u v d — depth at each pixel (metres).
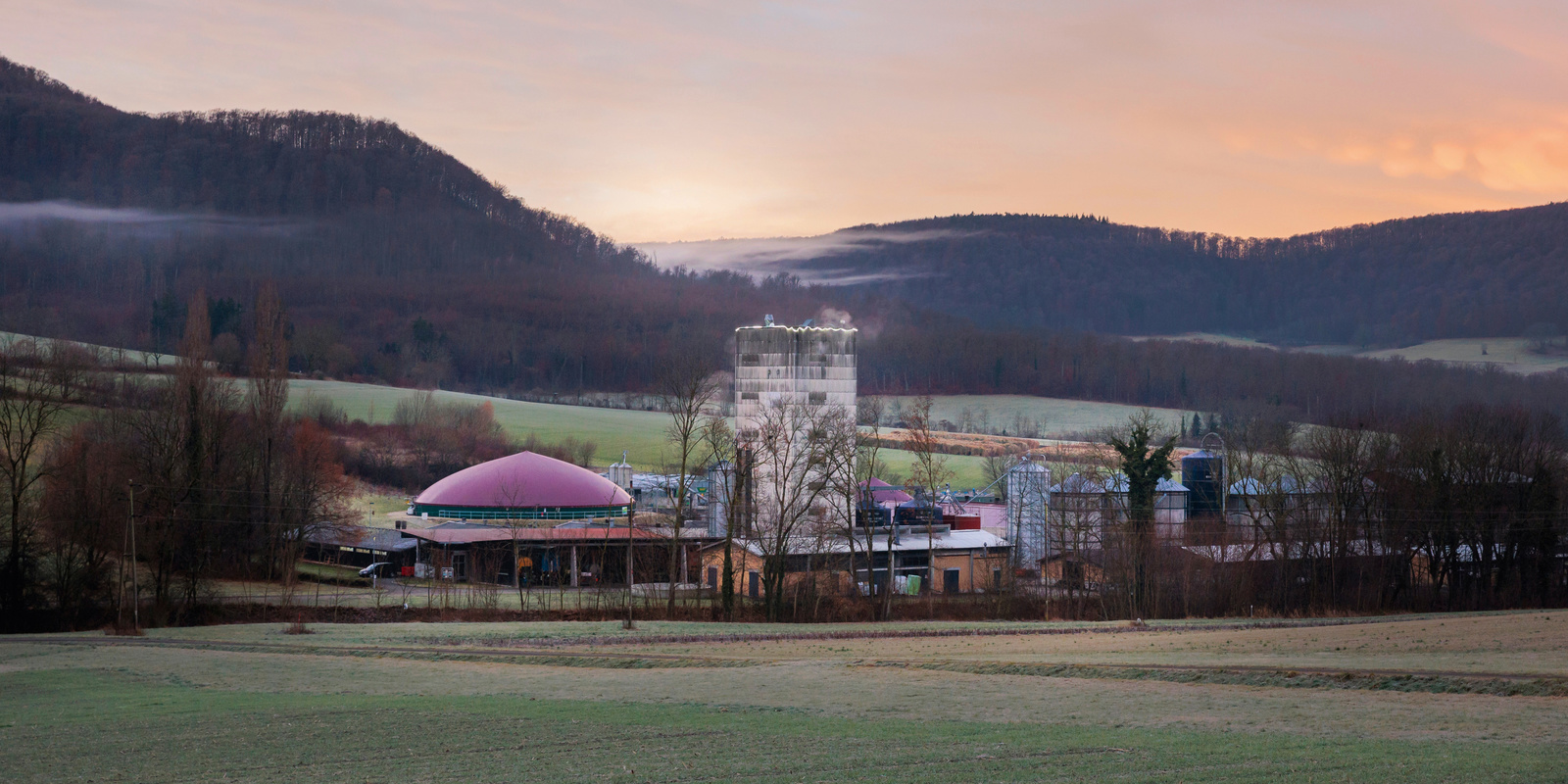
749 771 30.66
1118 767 29.67
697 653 63.34
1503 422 129.38
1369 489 120.44
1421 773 27.53
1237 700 41.50
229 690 50.28
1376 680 44.34
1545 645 56.91
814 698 44.88
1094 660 56.03
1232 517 136.88
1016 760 31.16
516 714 41.22
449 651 64.81
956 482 199.88
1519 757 29.17
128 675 55.50
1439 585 114.56
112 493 97.06
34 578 94.56
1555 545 115.69
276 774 31.88
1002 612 99.50
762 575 104.31
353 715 41.44
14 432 123.50
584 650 65.12
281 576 110.56
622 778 30.20
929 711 40.81
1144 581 101.44
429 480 184.75
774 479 108.81
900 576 119.69
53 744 36.94
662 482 162.12
